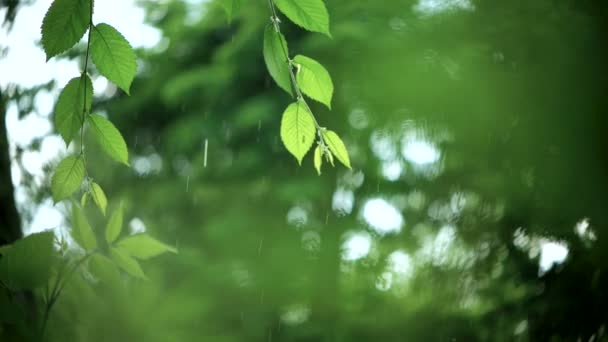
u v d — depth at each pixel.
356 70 7.10
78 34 1.08
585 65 4.41
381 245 7.45
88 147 8.19
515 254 4.51
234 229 8.02
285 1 1.16
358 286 7.25
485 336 4.52
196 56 9.35
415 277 5.54
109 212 8.66
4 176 1.73
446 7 6.04
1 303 1.05
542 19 4.89
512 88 4.95
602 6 4.36
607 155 4.25
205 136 8.52
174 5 9.59
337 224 8.02
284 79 1.20
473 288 4.90
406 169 7.04
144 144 9.72
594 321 3.88
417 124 6.10
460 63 5.68
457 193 5.64
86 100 1.13
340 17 7.41
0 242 1.66
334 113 7.70
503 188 4.74
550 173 4.35
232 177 8.52
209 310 7.07
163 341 5.03
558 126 4.47
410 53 6.54
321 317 7.41
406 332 5.54
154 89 9.23
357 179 7.95
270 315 7.46
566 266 4.07
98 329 1.36
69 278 1.18
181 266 7.59
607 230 4.04
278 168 8.40
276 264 7.81
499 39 5.30
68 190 1.18
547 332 4.03
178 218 8.84
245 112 8.14
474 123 5.39
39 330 1.15
